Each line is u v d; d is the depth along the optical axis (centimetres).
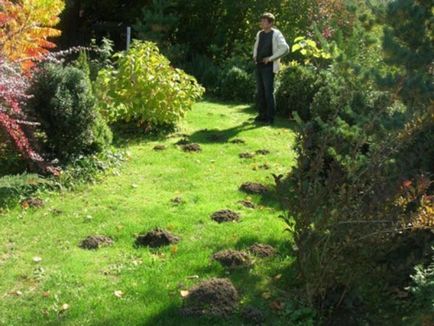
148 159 820
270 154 880
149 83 943
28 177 600
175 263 508
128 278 480
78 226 585
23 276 484
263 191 705
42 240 552
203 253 527
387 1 532
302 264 430
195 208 641
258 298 453
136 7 1905
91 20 2058
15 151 720
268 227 589
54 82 730
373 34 588
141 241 552
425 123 416
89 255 523
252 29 1750
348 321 420
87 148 775
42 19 757
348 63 564
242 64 1538
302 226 422
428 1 506
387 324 416
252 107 1279
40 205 634
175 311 431
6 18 716
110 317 423
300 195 429
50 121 730
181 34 1791
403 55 488
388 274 434
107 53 1197
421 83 462
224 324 418
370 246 408
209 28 1764
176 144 909
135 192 690
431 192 452
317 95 724
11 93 637
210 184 729
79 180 707
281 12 1705
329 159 572
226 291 446
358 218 401
